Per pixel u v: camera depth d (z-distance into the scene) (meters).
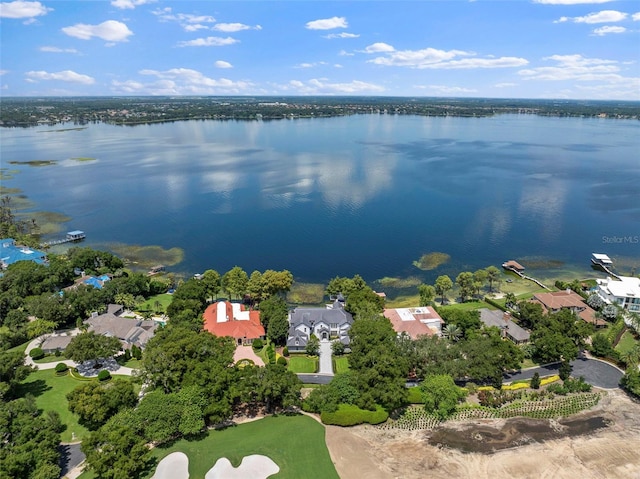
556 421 90.88
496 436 86.75
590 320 131.12
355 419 88.94
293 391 91.12
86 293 137.62
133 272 176.75
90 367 109.81
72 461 79.12
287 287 146.75
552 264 182.75
